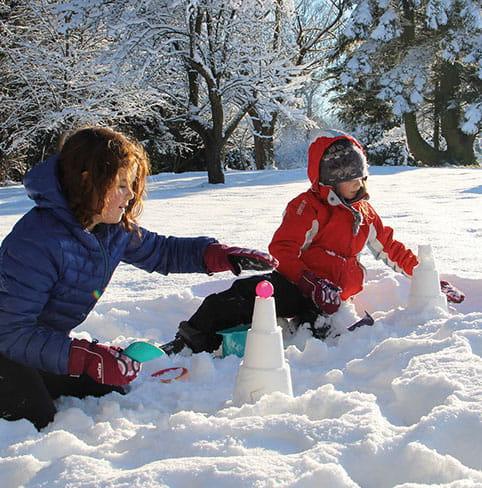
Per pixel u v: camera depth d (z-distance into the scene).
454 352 2.71
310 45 30.09
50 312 2.58
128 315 4.04
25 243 2.43
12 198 16.48
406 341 2.93
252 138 35.12
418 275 3.72
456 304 4.08
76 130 2.55
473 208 9.29
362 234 3.94
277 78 21.28
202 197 14.38
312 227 3.81
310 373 2.91
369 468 1.85
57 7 20.70
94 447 2.08
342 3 30.02
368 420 2.09
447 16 28.56
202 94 25.06
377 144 33.56
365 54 29.31
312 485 1.67
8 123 22.27
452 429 1.99
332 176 3.78
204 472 1.77
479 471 1.80
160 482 1.75
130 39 20.00
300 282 3.67
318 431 2.03
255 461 1.83
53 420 2.46
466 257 5.29
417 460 1.81
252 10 21.22
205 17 21.06
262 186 17.27
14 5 22.53
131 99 21.44
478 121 28.98
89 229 2.60
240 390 2.62
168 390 2.83
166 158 30.61
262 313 2.63
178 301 4.22
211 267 3.11
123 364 2.38
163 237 3.15
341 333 3.57
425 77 29.31
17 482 1.88
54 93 21.17
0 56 22.16
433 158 30.64
